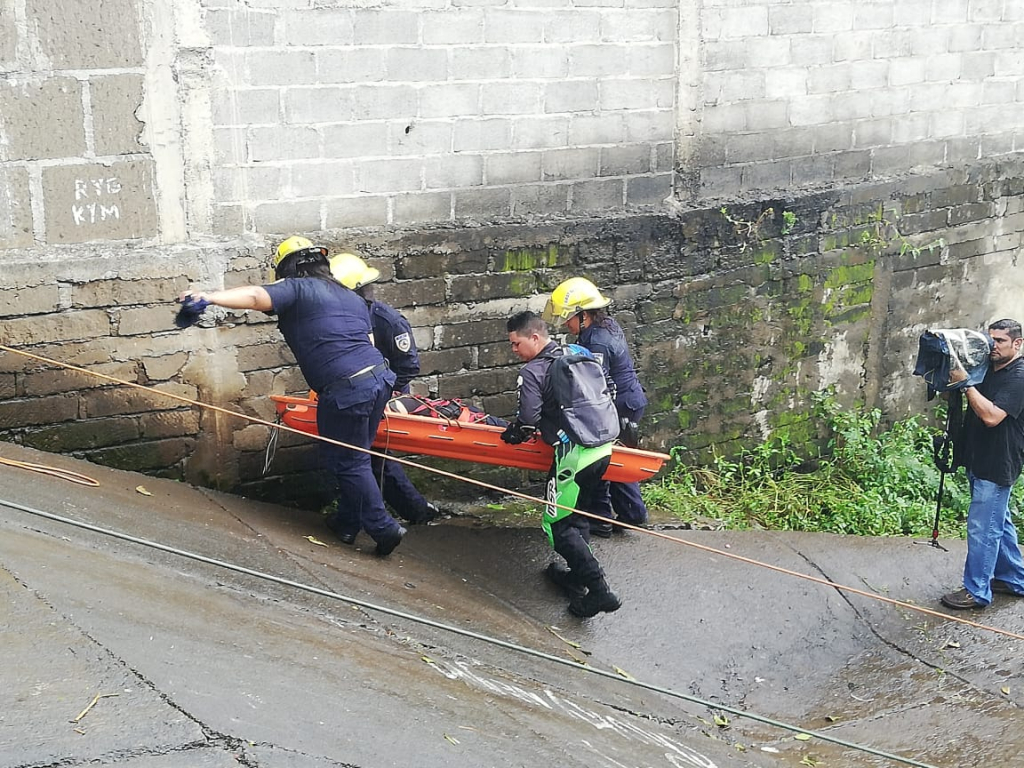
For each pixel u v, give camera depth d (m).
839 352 8.79
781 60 7.89
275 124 6.05
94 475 5.48
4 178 5.41
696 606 6.07
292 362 6.38
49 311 5.61
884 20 8.34
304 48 6.04
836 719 5.38
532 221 7.02
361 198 6.40
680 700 5.29
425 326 6.76
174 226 5.90
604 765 3.69
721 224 7.82
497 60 6.67
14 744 2.62
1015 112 9.41
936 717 5.41
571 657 5.30
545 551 6.41
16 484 4.75
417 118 6.48
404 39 6.32
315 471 6.57
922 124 8.82
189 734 2.86
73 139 5.54
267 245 6.16
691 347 7.91
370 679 3.71
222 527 5.37
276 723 3.07
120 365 5.86
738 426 8.33
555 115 6.98
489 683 4.29
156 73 5.68
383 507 5.64
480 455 6.17
